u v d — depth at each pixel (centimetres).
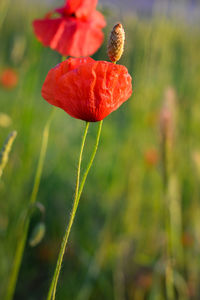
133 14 88
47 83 42
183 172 104
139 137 107
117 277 82
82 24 59
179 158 100
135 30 91
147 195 103
